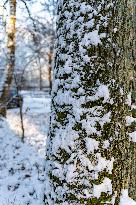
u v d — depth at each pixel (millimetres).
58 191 3092
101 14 2973
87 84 3006
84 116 3002
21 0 14430
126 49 2988
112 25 2955
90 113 2984
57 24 3311
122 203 2963
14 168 9320
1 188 7582
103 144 2957
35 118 21438
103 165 2955
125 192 2994
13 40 14977
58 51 3219
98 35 2975
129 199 2980
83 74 3018
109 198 2963
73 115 3047
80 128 3010
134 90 3031
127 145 2994
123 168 2992
